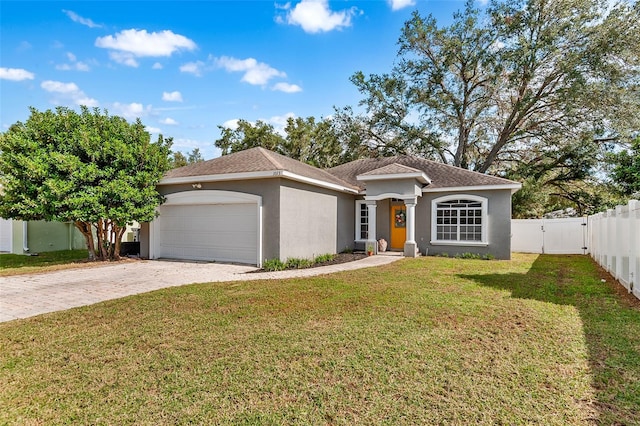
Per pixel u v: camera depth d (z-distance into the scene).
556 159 23.73
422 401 3.36
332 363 4.18
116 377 3.87
